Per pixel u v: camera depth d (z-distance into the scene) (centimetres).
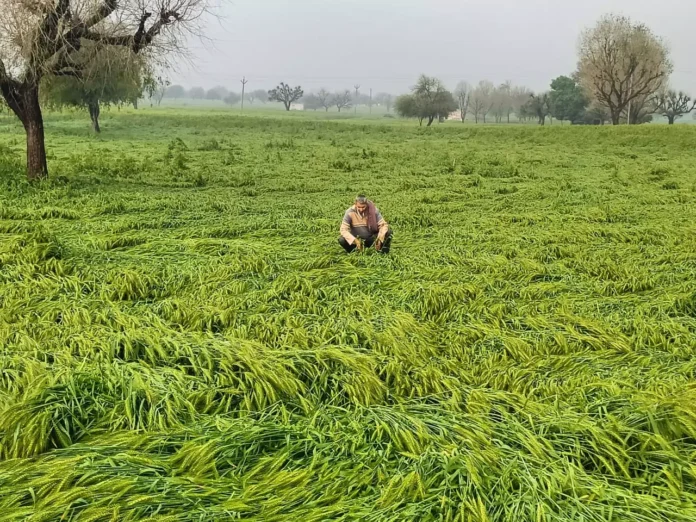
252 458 343
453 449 334
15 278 687
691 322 611
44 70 1451
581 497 308
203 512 288
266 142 3666
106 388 404
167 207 1252
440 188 1698
